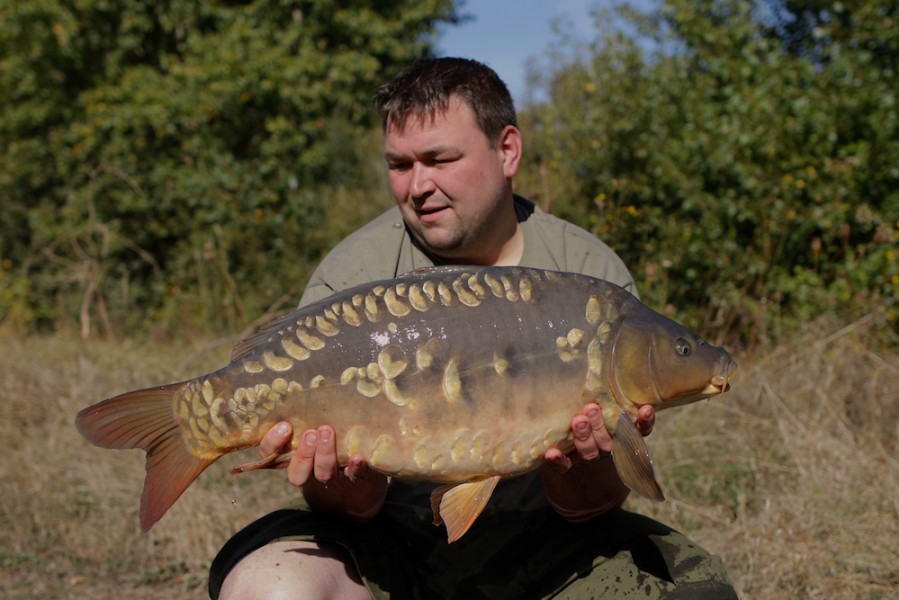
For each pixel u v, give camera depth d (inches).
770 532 127.4
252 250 370.9
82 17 467.5
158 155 445.7
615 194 265.9
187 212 428.1
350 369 72.1
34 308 403.5
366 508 84.2
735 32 283.3
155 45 493.0
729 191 256.7
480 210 87.2
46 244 421.1
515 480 91.0
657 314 77.5
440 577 89.9
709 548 130.5
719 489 148.1
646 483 73.2
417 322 73.0
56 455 178.9
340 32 506.9
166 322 343.0
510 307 74.3
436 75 85.6
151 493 73.5
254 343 75.4
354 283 90.2
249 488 159.5
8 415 196.2
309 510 86.3
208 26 491.5
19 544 161.2
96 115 447.8
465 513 73.6
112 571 151.2
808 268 250.5
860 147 250.7
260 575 78.9
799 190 249.8
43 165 457.1
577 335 74.6
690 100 277.3
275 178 438.3
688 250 247.1
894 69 263.0
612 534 86.9
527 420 73.4
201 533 150.5
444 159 85.4
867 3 264.1
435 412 72.2
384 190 387.2
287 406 72.4
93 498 166.6
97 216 424.8
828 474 139.3
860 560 122.0
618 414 75.1
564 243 93.5
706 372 75.1
